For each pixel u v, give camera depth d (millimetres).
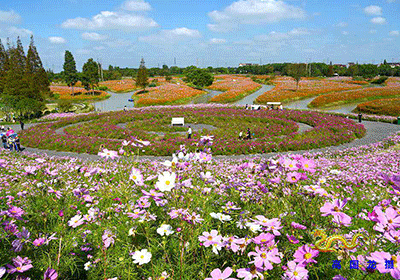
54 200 3100
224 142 19609
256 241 1993
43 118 41281
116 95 83438
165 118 32500
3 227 2369
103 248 2451
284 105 56125
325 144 20625
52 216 2939
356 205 5387
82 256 2617
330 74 141375
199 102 60906
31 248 2355
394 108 41562
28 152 18375
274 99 59875
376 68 134875
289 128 26453
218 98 59719
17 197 3805
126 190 3496
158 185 2469
